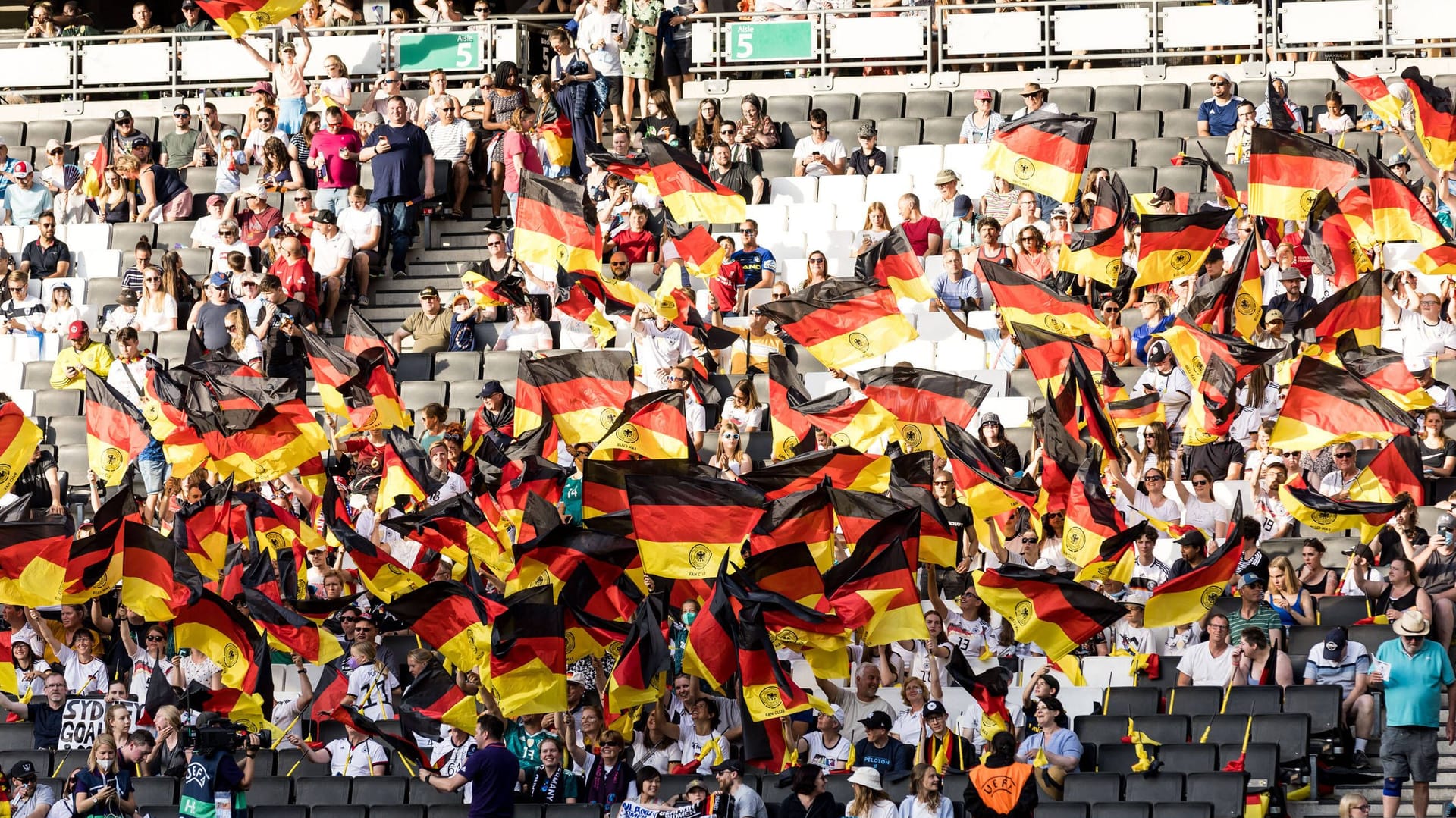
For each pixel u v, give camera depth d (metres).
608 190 45.56
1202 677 30.45
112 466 34.41
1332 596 31.50
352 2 57.38
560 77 48.19
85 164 50.31
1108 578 29.34
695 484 28.38
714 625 27.44
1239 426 35.88
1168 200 41.66
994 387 39.69
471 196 47.81
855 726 31.20
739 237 44.69
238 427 33.28
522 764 30.50
